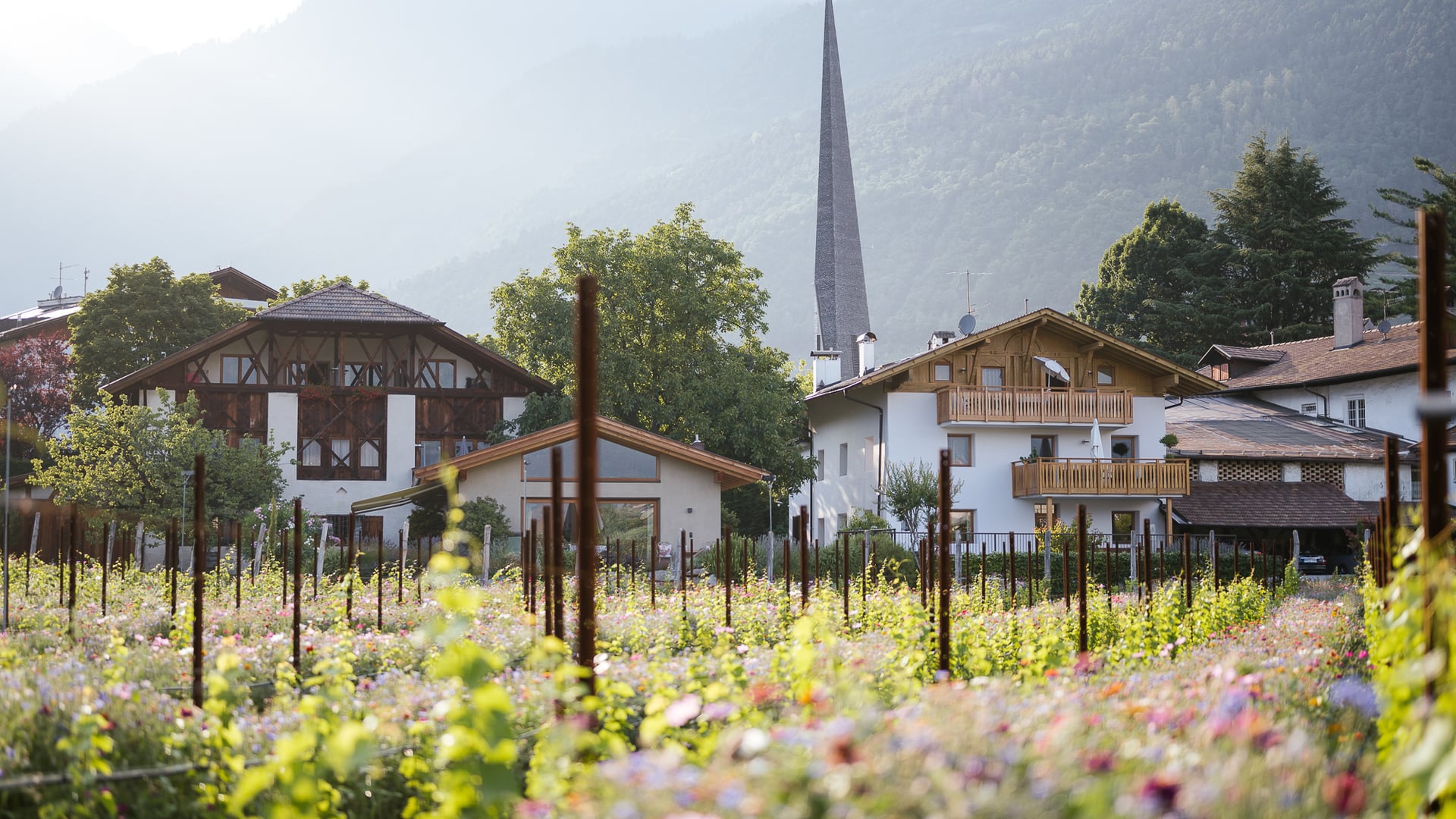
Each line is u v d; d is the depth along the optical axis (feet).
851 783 12.07
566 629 44.60
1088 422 140.36
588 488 21.02
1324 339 191.83
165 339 178.40
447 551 18.17
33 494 156.97
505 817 17.74
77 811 19.72
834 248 292.20
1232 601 58.49
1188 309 233.35
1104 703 20.56
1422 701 15.70
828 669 24.44
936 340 164.25
